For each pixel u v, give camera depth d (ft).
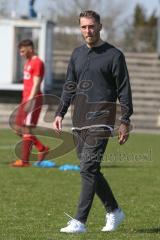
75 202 101.60
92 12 76.64
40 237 75.66
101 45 77.56
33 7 277.44
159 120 263.49
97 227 82.48
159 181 126.31
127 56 319.88
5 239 74.74
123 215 80.38
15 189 113.50
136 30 350.84
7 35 271.49
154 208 97.09
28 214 91.20
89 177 76.54
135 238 75.72
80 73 78.02
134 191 113.50
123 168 145.89
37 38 270.87
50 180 124.98
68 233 77.56
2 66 271.90
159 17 346.33
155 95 284.00
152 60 316.81
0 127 254.88
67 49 326.44
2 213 91.81
